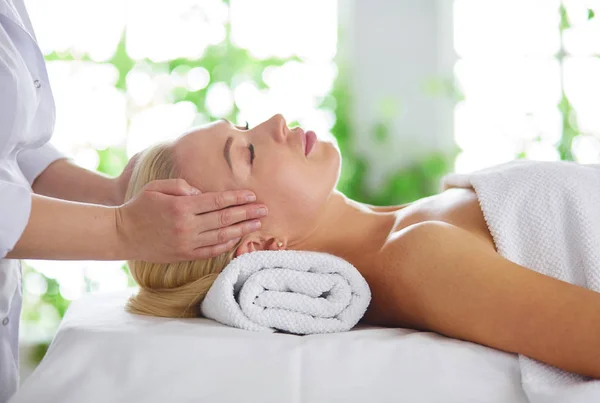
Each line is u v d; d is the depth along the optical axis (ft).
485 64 11.08
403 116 11.09
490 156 11.09
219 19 10.58
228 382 3.36
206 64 10.53
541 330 3.46
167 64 10.43
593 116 11.02
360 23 11.01
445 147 11.10
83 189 5.05
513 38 11.01
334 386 3.33
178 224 3.59
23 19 4.66
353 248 4.46
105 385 3.39
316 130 10.88
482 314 3.63
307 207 4.37
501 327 3.57
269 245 4.38
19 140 4.09
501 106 11.07
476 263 3.79
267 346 3.54
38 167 5.06
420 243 3.99
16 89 3.84
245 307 3.88
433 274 3.86
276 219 4.33
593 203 4.09
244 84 10.68
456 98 11.03
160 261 3.77
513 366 3.51
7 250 3.45
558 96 11.02
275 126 4.43
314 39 10.88
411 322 4.16
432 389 3.34
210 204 3.70
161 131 10.42
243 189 4.23
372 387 3.34
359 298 3.99
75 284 9.87
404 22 11.05
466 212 4.35
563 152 10.97
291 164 4.34
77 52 10.17
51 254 3.58
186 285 4.28
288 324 3.90
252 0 10.69
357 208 4.73
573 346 3.38
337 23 10.99
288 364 3.42
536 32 11.00
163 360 3.47
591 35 10.98
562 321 3.43
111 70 10.28
